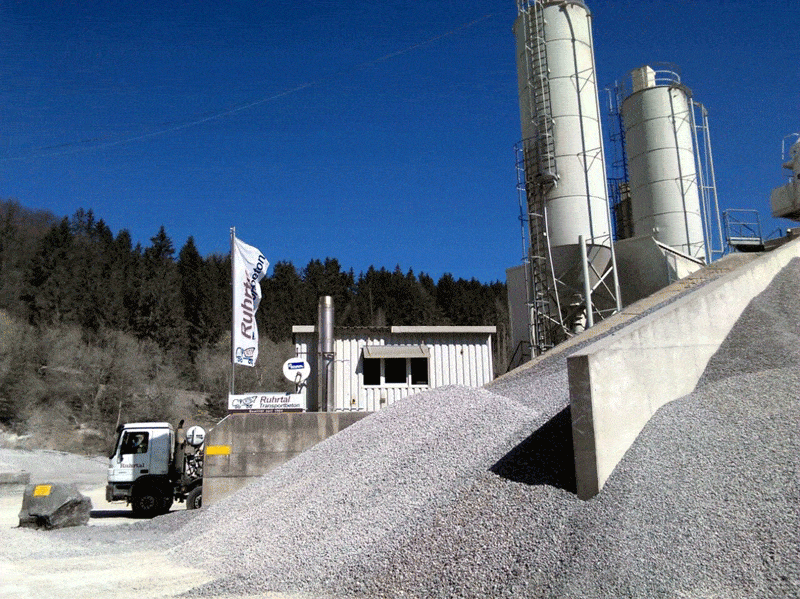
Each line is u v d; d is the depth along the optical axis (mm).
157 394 66500
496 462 9844
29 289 76750
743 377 11148
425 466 10805
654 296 24391
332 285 101375
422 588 7504
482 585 7234
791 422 8945
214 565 10227
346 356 29906
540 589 6883
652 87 41875
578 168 32250
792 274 17734
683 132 41500
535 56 33969
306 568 8828
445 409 13188
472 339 30969
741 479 7898
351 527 9648
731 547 6789
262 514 12078
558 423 10297
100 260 90438
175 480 21156
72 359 64688
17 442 51375
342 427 19141
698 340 12547
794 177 32031
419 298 99812
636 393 9859
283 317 89750
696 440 9117
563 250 31750
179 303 86250
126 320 78000
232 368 20359
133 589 8945
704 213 40000
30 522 15656
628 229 44062
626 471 8688
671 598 6270
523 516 8258
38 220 99188
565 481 8797
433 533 8484
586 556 7160
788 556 6426
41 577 9828
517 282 37812
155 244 102812
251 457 18766
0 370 56406
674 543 7047
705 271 25109
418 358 30672
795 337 13305
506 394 16406
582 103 33062
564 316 31938
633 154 42406
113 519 19969
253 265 21672
